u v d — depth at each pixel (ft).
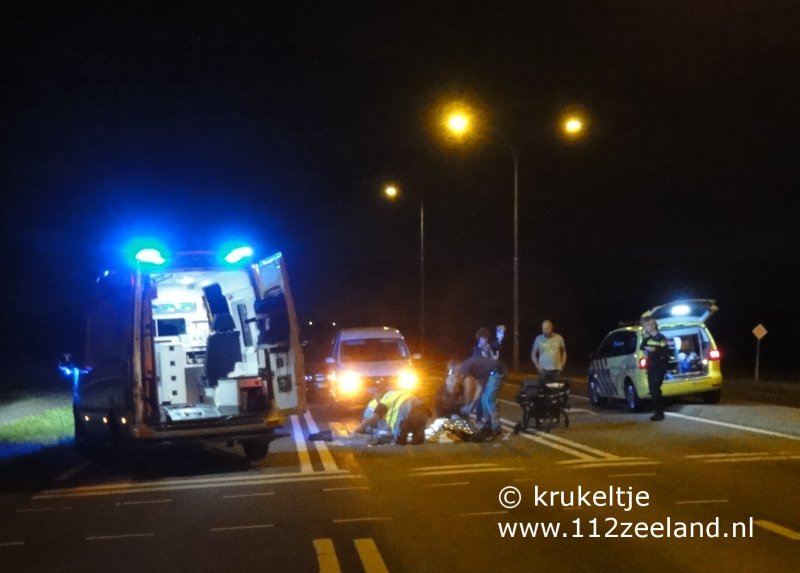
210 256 43.62
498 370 51.08
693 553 26.03
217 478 41.14
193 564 26.27
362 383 69.62
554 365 60.23
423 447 48.62
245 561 26.32
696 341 68.18
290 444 52.03
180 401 46.85
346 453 47.42
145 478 42.29
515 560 25.64
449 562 25.55
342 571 24.85
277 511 33.14
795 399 78.69
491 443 49.62
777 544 26.89
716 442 48.24
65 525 32.22
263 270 44.65
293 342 43.55
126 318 42.04
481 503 33.27
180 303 48.52
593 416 63.36
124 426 42.34
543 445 48.34
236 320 47.26
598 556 25.94
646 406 67.10
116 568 26.17
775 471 38.78
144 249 41.86
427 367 136.36
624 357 67.36
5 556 27.94
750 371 129.70
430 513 31.86
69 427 64.23
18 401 83.35
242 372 45.93
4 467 47.60
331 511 32.76
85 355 49.90
